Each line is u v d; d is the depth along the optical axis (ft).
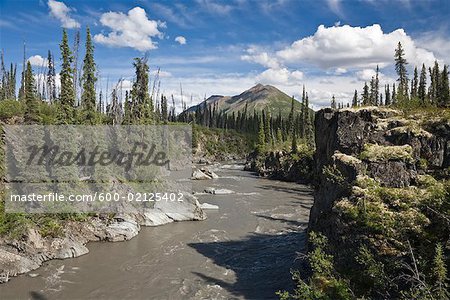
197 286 83.92
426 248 55.52
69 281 86.43
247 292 80.33
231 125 604.08
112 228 120.88
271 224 140.77
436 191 61.77
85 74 207.62
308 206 178.81
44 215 111.14
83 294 79.71
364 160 74.18
